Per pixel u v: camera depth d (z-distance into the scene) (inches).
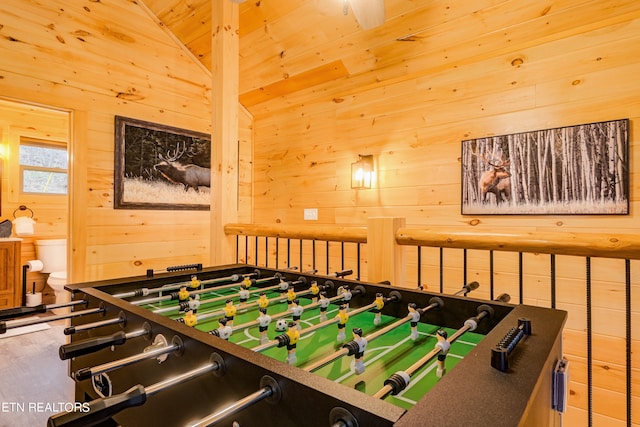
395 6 102.7
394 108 124.7
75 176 114.2
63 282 149.5
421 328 46.2
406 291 50.2
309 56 128.5
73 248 113.4
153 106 132.6
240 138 165.6
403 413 18.4
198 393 29.5
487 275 105.4
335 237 76.7
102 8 120.0
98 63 119.0
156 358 34.4
